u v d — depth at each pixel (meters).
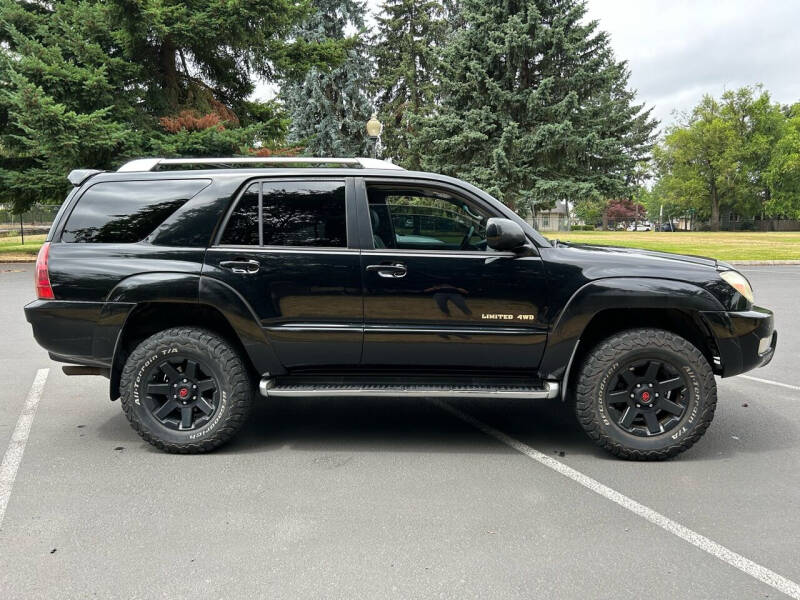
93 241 3.81
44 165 18.34
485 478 3.45
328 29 33.41
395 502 3.12
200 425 3.79
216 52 20.98
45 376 5.80
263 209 3.81
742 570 2.47
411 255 3.73
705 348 3.93
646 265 3.70
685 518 2.94
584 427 3.71
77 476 3.44
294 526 2.85
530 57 22.91
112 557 2.56
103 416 4.60
